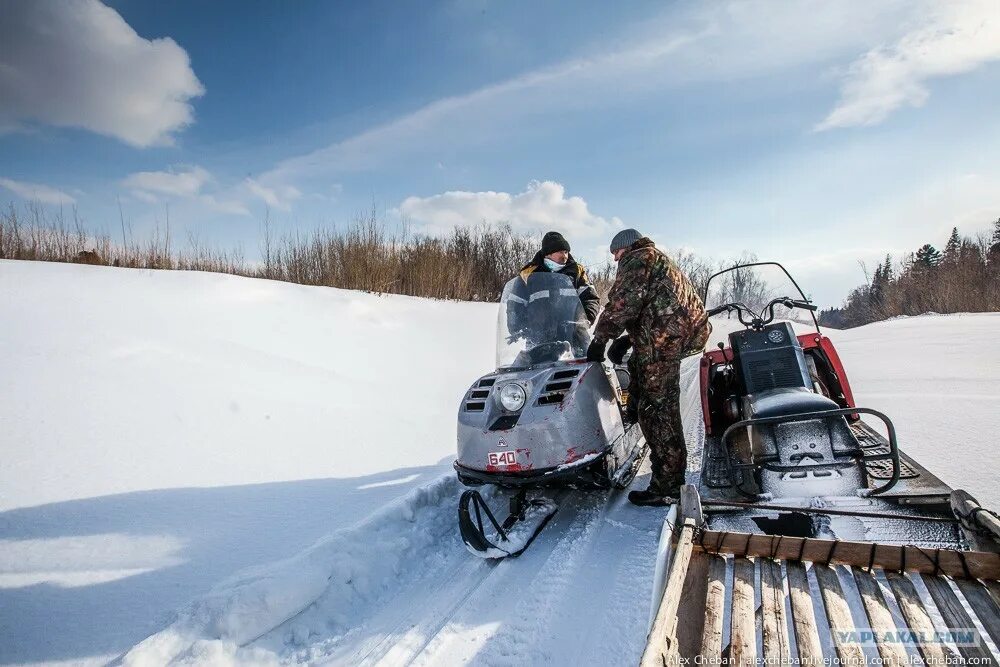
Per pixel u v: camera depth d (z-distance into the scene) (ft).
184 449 13.47
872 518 7.67
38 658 7.02
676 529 7.56
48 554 9.18
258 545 9.84
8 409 13.66
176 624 7.44
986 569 5.98
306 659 7.54
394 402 19.81
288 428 15.72
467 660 7.25
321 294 34.40
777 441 8.92
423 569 9.87
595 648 7.25
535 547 10.21
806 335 13.01
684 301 11.00
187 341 20.59
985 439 13.00
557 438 10.01
